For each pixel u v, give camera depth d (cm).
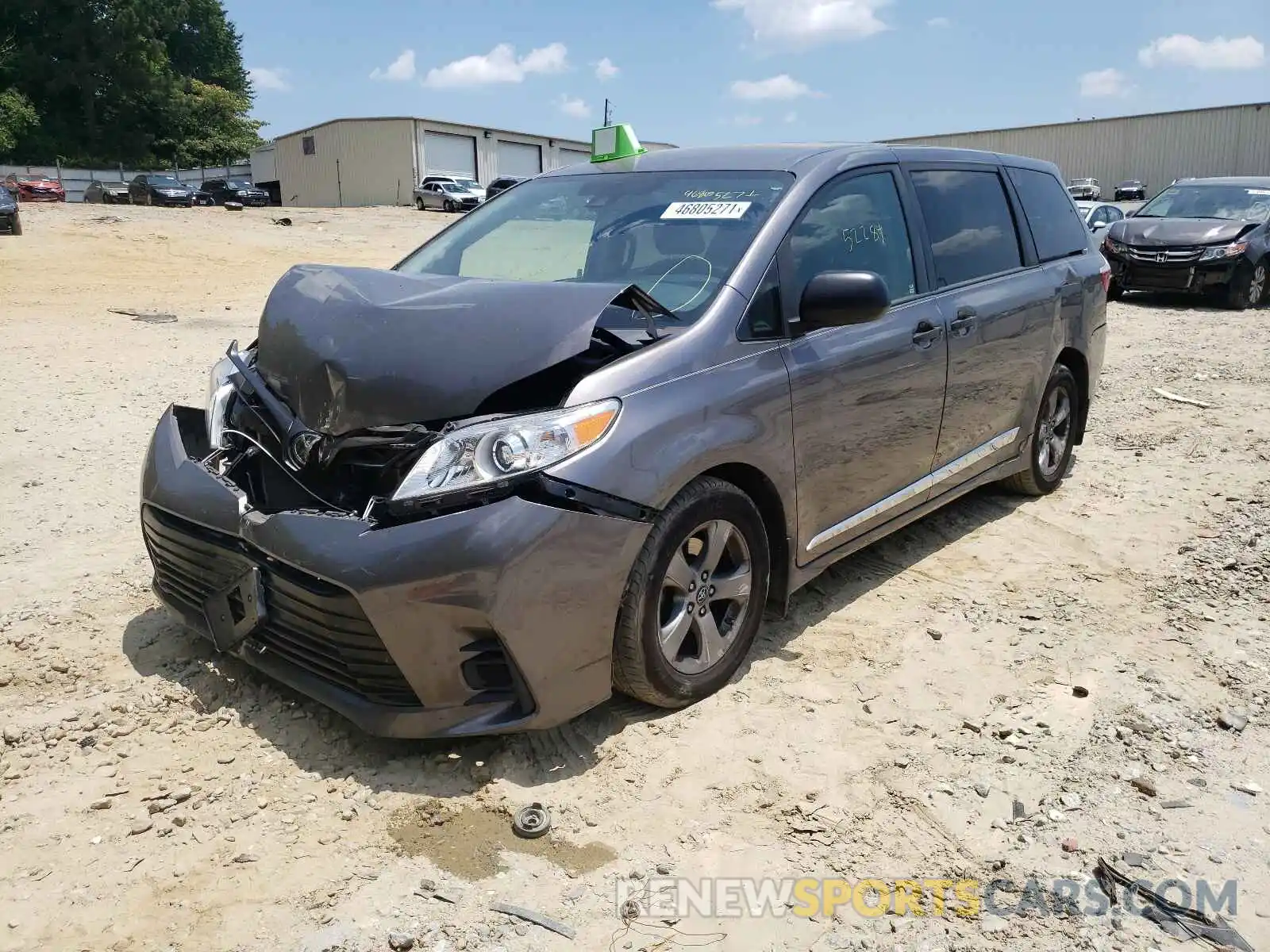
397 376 295
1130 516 530
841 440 379
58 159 5572
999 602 424
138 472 596
